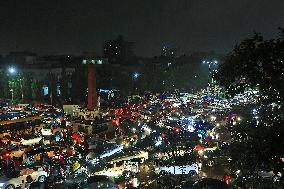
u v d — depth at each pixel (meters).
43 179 27.70
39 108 70.38
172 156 28.38
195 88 94.44
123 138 42.78
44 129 46.22
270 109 9.88
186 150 28.34
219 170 21.08
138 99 77.69
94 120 52.78
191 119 46.56
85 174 27.17
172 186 20.69
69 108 66.56
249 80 9.73
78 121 52.97
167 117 52.41
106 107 68.12
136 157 32.94
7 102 86.19
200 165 24.94
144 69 107.62
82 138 42.44
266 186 9.72
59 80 96.88
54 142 39.81
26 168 28.56
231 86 10.01
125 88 101.31
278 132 9.00
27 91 97.62
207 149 29.64
